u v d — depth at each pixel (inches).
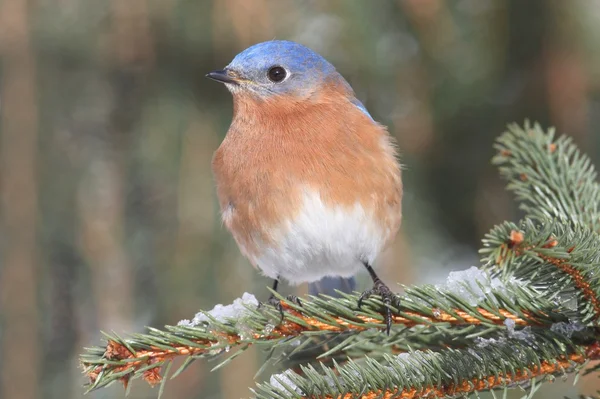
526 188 368.2
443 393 271.3
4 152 440.8
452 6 463.8
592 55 469.4
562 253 244.1
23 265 434.0
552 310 283.1
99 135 455.5
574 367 273.6
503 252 246.2
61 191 446.3
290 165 377.7
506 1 467.5
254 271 439.8
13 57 440.8
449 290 301.9
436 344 321.1
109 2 444.8
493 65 474.6
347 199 377.7
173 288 434.3
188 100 454.6
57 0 446.0
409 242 474.0
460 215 498.6
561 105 476.4
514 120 484.1
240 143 393.7
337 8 450.3
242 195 384.5
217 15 442.6
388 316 299.4
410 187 483.2
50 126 450.0
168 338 285.9
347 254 389.1
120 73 455.2
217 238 438.6
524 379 271.9
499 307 288.4
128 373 280.8
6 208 437.4
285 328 300.5
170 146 448.1
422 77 469.7
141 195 450.0
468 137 489.4
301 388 269.3
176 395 425.7
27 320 430.0
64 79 452.1
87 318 443.2
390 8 455.5
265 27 444.1
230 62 431.5
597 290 267.1
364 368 275.3
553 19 467.2
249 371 420.8
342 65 463.8
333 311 302.8
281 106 395.9
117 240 445.1
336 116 389.1
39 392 426.9
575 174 366.3
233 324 299.4
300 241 380.5
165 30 446.6
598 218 339.3
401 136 479.8
